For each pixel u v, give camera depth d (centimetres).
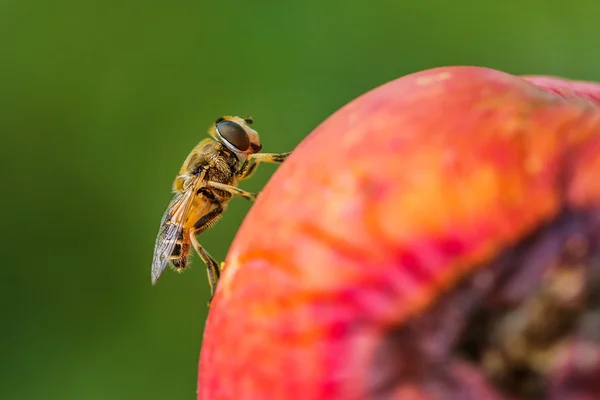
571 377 7
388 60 18
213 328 8
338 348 7
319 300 7
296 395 7
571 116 7
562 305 7
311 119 18
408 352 7
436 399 7
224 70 18
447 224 7
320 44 18
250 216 9
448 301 7
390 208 7
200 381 9
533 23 18
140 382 18
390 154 8
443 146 7
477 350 7
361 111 8
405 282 7
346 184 8
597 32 17
